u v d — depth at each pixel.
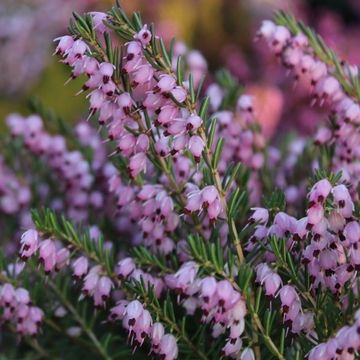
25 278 0.44
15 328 0.45
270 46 0.47
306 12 1.33
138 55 0.39
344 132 0.46
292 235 0.40
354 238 0.39
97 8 1.06
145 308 0.40
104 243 0.46
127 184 0.45
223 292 0.39
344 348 0.38
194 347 0.41
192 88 0.40
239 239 0.40
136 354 0.44
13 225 0.52
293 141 0.54
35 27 1.06
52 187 0.52
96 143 0.51
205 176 0.41
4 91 1.05
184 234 0.44
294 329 0.40
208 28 1.14
